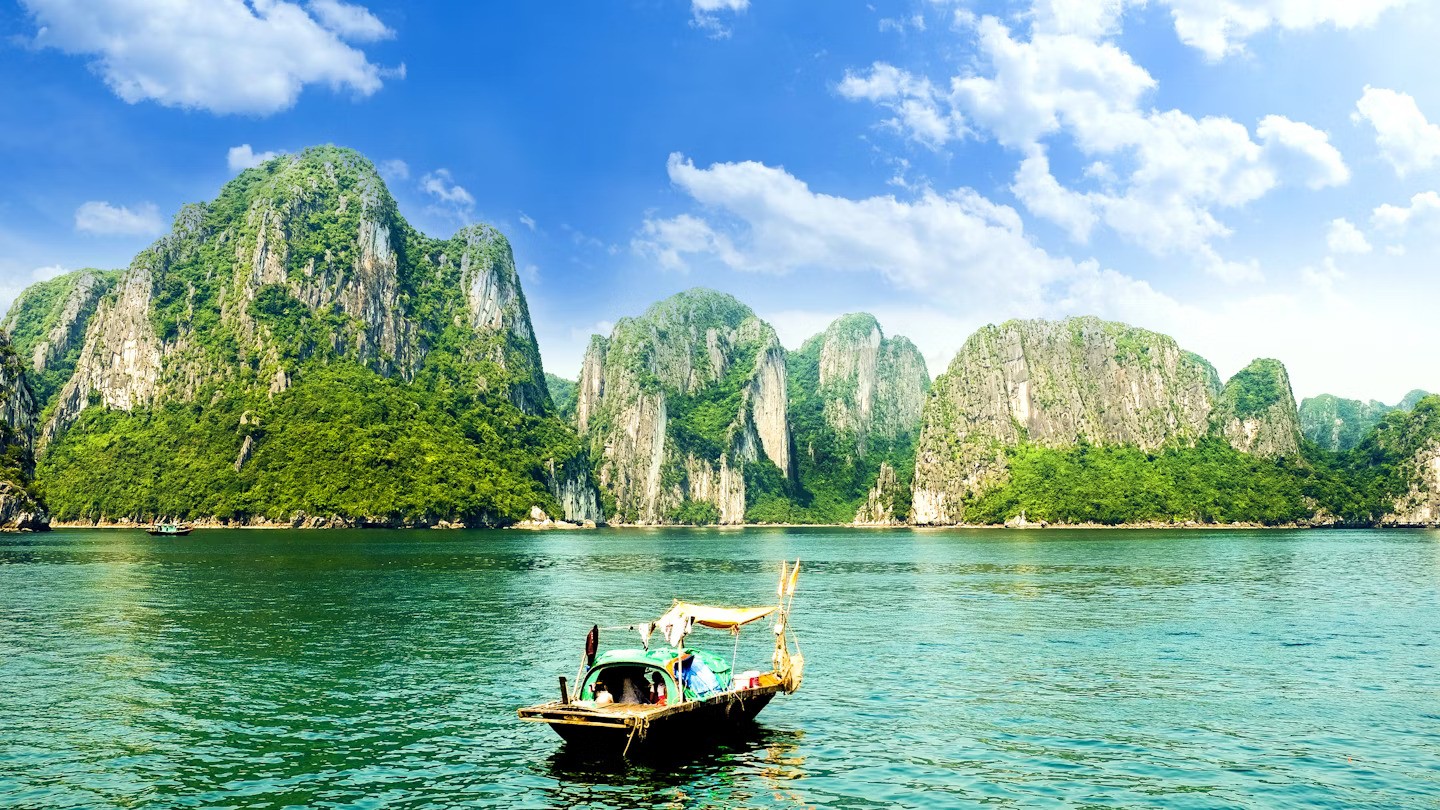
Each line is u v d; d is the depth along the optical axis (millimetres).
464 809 24391
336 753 29141
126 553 126875
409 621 58719
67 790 25672
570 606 68000
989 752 29250
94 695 36938
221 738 30797
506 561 120938
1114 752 29281
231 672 41781
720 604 70688
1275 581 89625
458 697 36875
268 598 70938
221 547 144375
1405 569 105875
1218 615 62125
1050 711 34438
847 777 26953
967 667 43125
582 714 26734
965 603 70375
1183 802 24828
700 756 28859
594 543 191125
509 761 28375
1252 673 41625
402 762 28266
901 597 75250
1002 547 171000
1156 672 41906
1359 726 32281
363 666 43281
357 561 114188
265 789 25859
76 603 66688
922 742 30359
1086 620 59719
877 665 43625
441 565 109188
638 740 26547
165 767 27719
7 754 28953
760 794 25516
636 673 30578
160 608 64125
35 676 40625
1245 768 27625
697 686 30297
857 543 197750
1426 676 40938
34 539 172500
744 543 198375
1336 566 111562
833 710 34594
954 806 24547
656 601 72312
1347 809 24266
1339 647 48625
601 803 24891
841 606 68562
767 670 43219
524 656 46062
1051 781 26531
